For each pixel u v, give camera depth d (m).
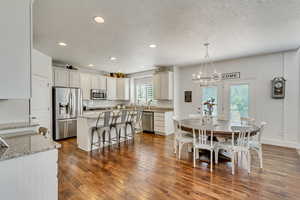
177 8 2.00
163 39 3.07
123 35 2.85
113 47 3.53
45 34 2.79
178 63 5.33
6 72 1.33
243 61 4.64
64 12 2.07
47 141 1.58
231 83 4.86
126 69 6.29
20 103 2.41
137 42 3.22
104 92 6.45
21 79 1.41
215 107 5.19
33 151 1.28
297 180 2.46
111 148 4.04
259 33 2.82
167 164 3.08
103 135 4.02
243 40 3.16
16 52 1.38
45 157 1.35
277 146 4.13
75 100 5.10
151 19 2.29
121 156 3.49
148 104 6.62
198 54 4.18
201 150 3.88
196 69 5.61
